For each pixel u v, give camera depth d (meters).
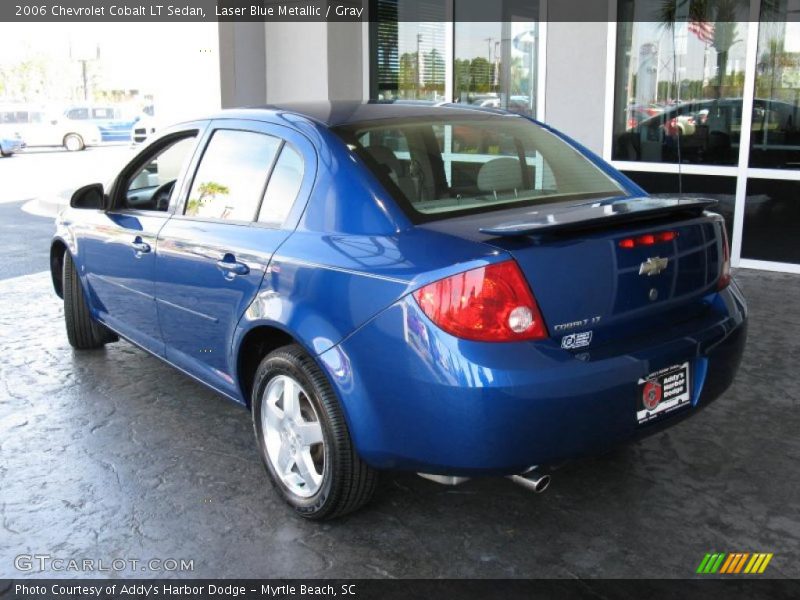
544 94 7.58
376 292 2.62
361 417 2.69
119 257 4.20
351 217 2.88
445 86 8.32
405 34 8.54
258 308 3.08
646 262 2.72
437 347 2.46
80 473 3.50
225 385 3.52
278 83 8.99
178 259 3.64
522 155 3.37
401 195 2.88
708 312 3.01
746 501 3.15
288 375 2.99
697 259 2.92
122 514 3.16
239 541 2.96
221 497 3.29
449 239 2.61
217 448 3.75
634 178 7.31
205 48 8.64
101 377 4.69
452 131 3.34
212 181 3.65
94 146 27.44
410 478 3.40
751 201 6.81
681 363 2.79
